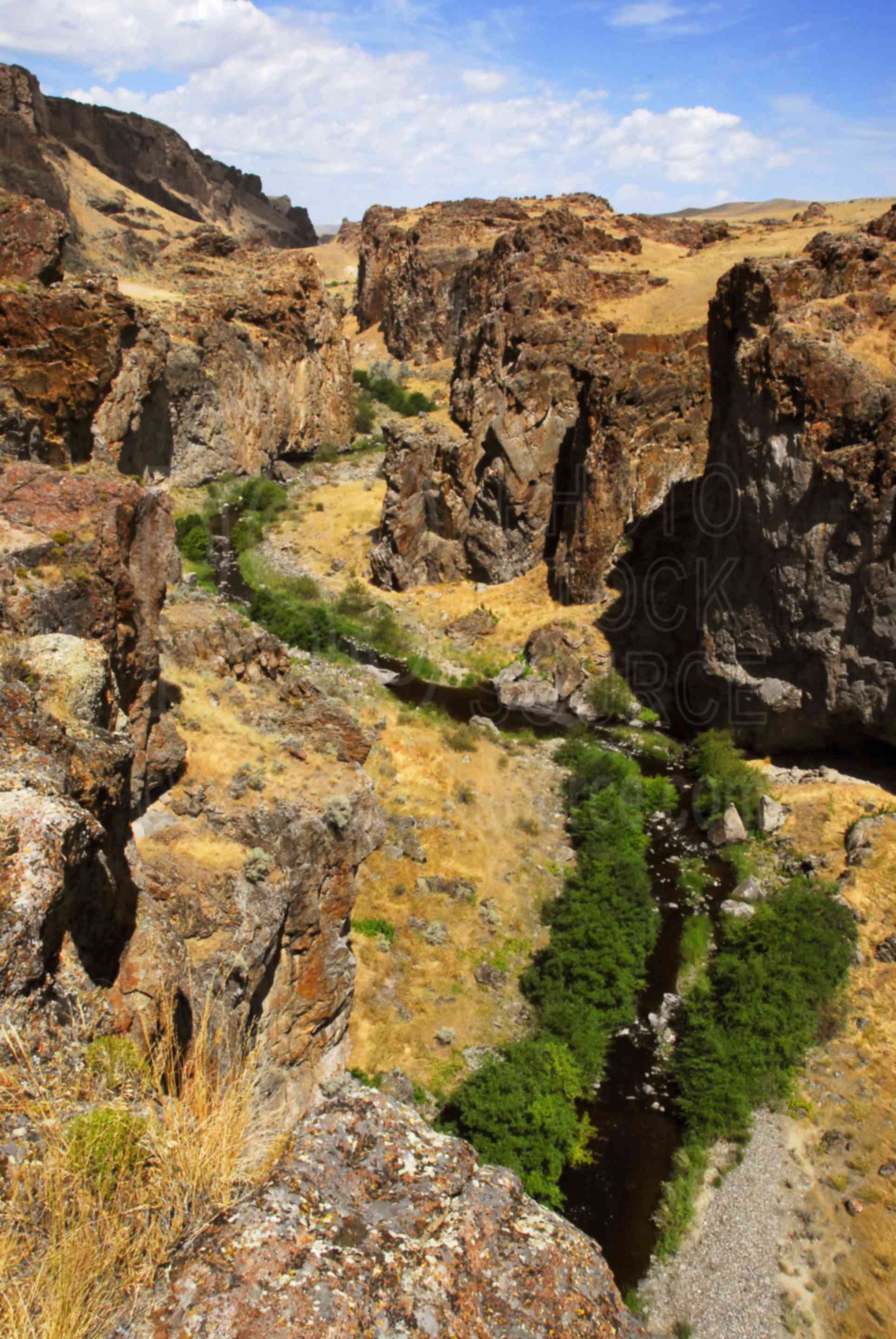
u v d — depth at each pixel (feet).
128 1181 22.30
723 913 101.71
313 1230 20.40
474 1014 85.92
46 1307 18.98
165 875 54.65
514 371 177.37
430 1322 19.10
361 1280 19.54
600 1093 79.92
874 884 100.63
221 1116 24.43
